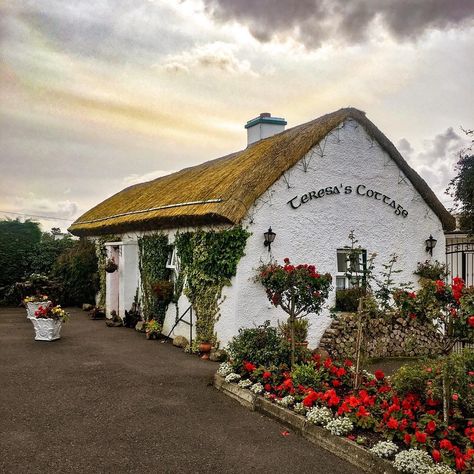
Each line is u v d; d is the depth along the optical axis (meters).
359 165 11.49
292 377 6.96
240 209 9.80
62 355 9.92
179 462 5.12
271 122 14.49
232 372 7.82
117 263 15.61
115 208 17.80
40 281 17.78
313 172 10.88
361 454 5.08
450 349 5.69
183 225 11.59
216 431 6.00
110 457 5.20
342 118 11.19
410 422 5.41
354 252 7.28
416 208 12.26
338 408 6.09
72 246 20.36
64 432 5.86
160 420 6.33
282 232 10.43
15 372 8.48
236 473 4.91
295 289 7.75
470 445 4.83
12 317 15.30
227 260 10.02
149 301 13.38
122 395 7.32
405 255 12.02
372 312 7.31
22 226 22.30
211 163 15.34
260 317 10.06
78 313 16.45
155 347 11.05
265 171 10.21
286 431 6.02
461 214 16.34
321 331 10.80
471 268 13.51
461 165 16.03
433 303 5.61
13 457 5.15
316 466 5.09
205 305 10.70
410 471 4.56
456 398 5.20
